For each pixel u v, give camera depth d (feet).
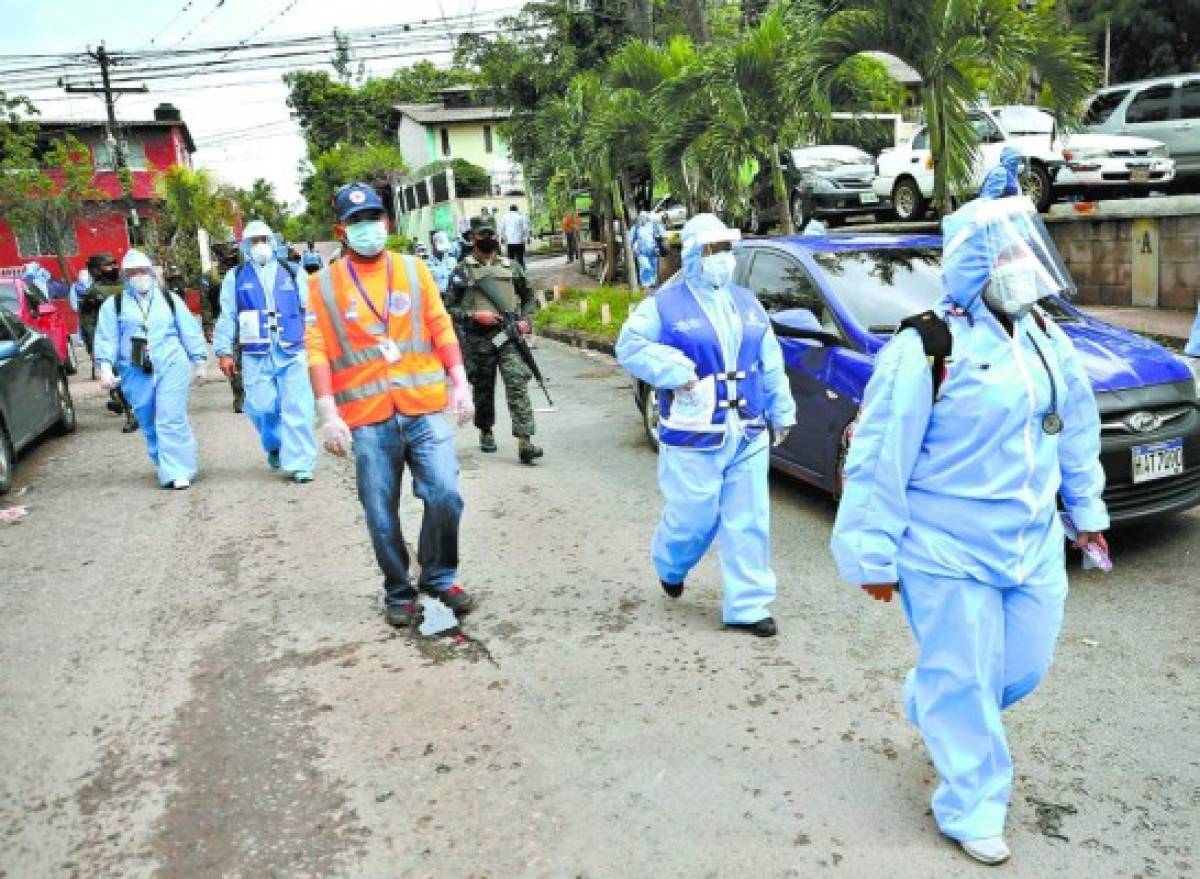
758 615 15.70
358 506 24.34
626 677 14.47
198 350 26.96
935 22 31.86
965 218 9.25
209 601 18.39
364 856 10.64
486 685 14.43
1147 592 16.55
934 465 9.60
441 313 16.44
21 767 12.81
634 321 15.26
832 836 10.55
